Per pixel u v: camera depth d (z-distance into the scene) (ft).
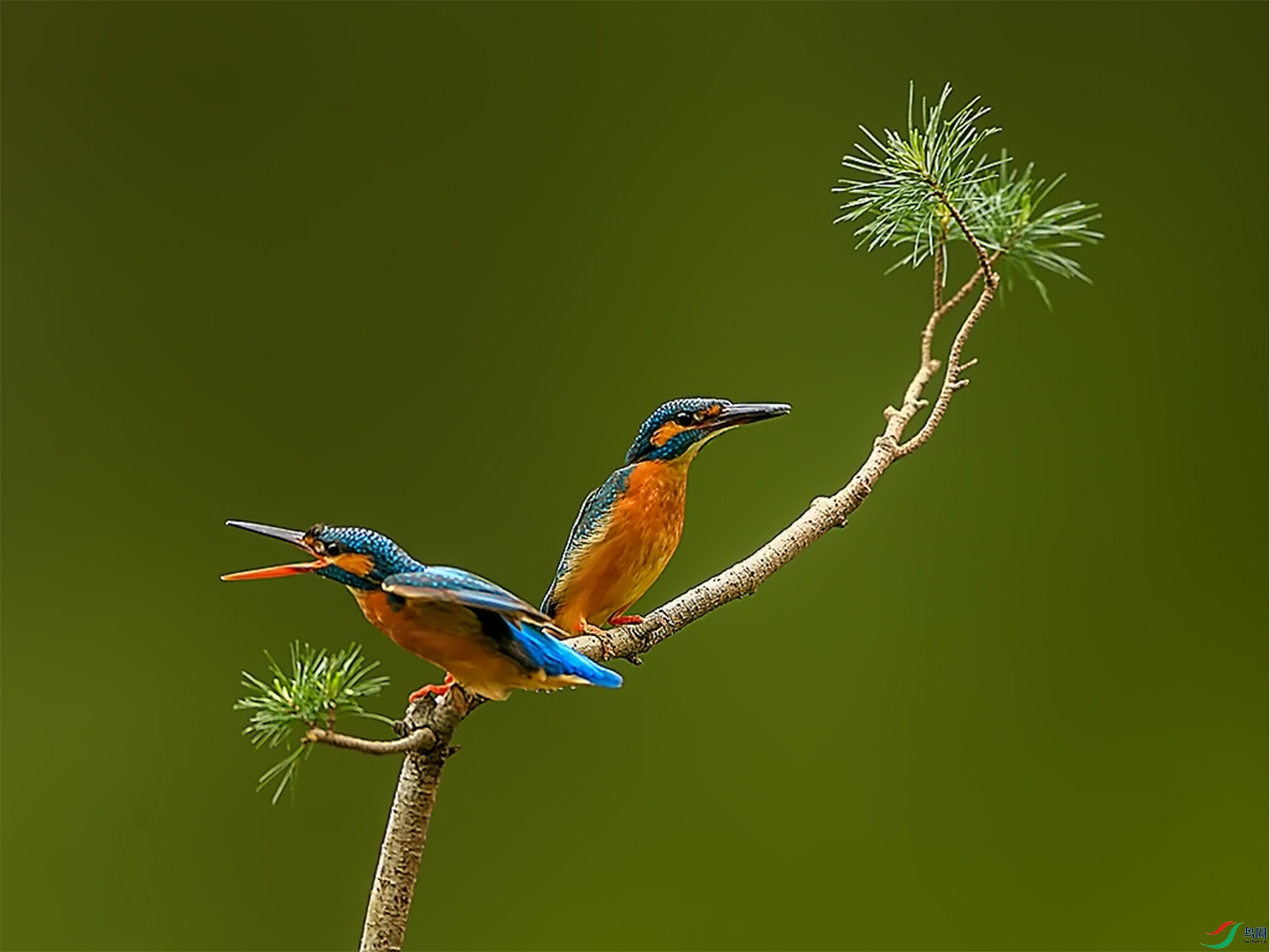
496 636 27.37
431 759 27.40
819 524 27.86
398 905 27.43
